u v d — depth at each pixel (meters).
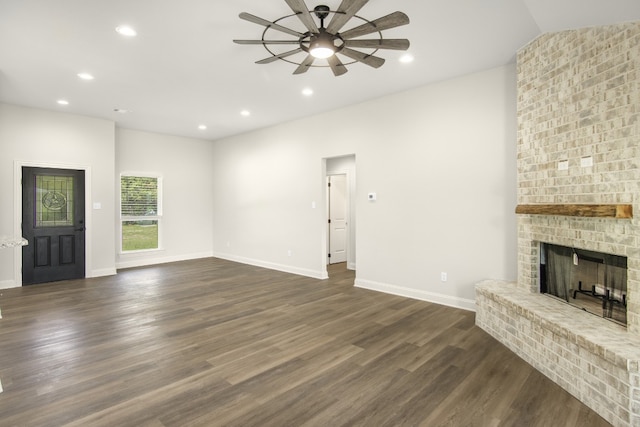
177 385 2.45
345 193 7.54
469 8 2.70
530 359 2.76
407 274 4.69
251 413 2.12
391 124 4.81
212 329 3.53
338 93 4.76
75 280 5.77
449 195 4.25
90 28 2.99
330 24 2.39
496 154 3.88
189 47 3.37
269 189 6.80
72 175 5.82
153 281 5.71
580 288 2.82
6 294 4.87
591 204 2.52
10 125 5.21
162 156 7.42
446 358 2.87
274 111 5.65
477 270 4.05
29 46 3.31
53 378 2.53
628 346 2.06
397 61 3.70
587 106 2.57
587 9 2.29
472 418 2.08
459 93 4.15
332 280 5.78
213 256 8.24
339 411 2.15
